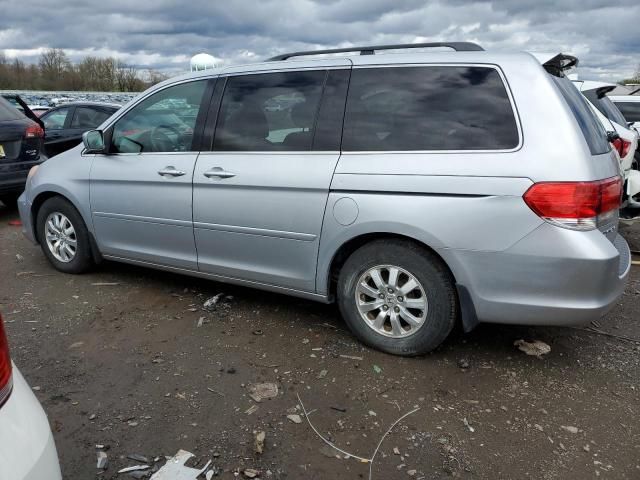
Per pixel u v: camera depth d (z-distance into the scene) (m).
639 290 4.53
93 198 4.34
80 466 2.33
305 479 2.28
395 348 3.25
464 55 3.07
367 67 3.27
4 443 1.38
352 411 2.74
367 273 3.26
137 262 4.32
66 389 2.92
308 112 3.38
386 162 3.06
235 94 3.69
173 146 3.92
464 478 2.29
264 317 3.87
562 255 2.70
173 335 3.58
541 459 2.41
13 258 5.26
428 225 2.94
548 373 3.12
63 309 3.98
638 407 2.80
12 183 6.67
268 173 3.42
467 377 3.07
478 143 2.89
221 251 3.77
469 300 2.96
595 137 3.09
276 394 2.89
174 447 2.46
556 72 3.13
